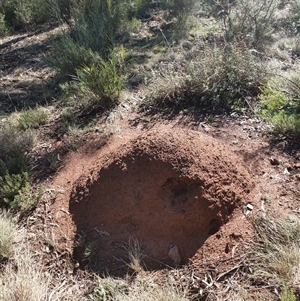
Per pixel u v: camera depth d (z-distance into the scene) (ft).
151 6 24.64
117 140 12.76
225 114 13.24
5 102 16.31
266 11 19.56
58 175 11.87
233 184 9.57
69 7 22.61
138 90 15.57
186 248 8.86
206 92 13.87
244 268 8.21
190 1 22.52
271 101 13.10
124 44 19.94
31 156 12.79
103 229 9.53
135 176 9.41
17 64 19.77
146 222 9.20
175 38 19.66
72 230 9.79
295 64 16.16
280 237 8.52
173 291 7.91
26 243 9.77
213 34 18.60
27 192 11.12
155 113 13.84
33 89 17.12
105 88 14.38
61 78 17.19
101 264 8.97
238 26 18.65
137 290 8.14
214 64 14.25
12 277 8.68
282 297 7.20
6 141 12.90
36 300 8.11
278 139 11.73
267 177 10.32
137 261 8.65
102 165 10.24
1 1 24.93
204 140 10.36
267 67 14.87
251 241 8.63
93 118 14.23
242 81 14.07
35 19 24.95
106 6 21.02
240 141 11.85
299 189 9.87
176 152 9.40
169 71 15.11
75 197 10.37
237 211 9.27
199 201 8.96
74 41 20.27
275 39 18.72
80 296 8.45
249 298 7.70
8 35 23.98
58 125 14.14
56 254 9.41
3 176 11.67
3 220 10.09
